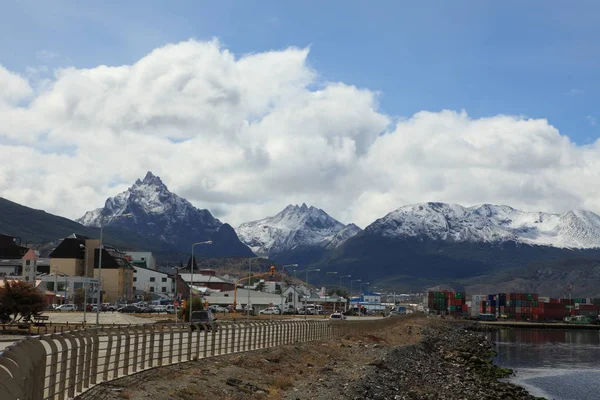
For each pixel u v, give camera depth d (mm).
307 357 74750
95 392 32094
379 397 52438
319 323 105500
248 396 41906
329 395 48500
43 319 103875
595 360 124312
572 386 86375
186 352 55656
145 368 42906
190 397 36844
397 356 93438
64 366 28453
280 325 82688
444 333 190500
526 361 121562
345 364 74562
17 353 22734
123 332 39281
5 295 93188
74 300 197750
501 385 75500
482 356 128250
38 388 24906
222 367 51656
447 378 76062
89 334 32969
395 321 192625
